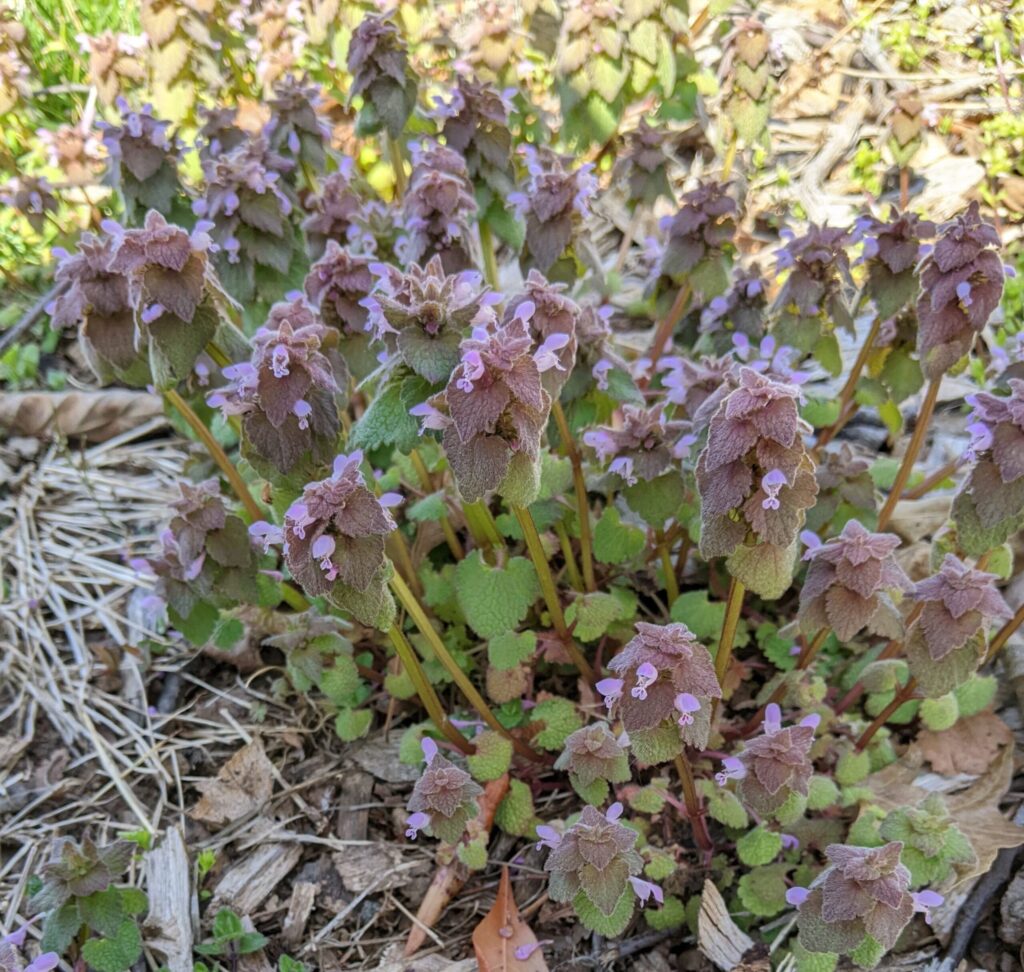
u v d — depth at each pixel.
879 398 0.24
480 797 0.21
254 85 0.40
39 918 0.21
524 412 0.15
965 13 0.42
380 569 0.16
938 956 0.19
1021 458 0.16
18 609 0.27
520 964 0.19
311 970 0.20
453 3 0.42
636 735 0.16
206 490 0.21
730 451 0.15
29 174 0.37
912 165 0.37
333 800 0.23
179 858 0.22
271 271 0.25
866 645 0.23
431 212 0.23
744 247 0.35
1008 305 0.32
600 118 0.33
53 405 0.32
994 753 0.22
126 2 0.44
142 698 0.25
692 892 0.20
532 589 0.21
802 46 0.42
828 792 0.19
